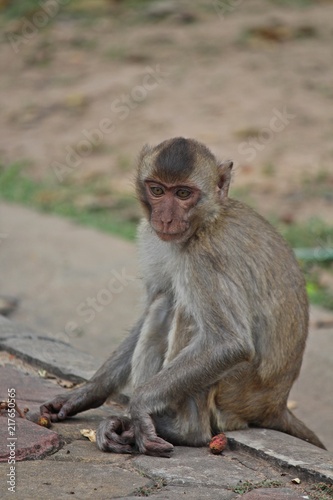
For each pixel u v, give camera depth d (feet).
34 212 71.46
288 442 29.76
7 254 60.03
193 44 104.17
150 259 32.19
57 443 28.76
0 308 50.29
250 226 30.89
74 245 62.44
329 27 106.73
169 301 31.76
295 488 26.71
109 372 32.35
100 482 26.23
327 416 40.09
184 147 30.78
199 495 25.58
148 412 29.25
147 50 103.86
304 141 83.51
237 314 29.55
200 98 91.81
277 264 30.83
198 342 29.71
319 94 92.17
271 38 103.86
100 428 29.35
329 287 57.82
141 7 116.26
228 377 30.40
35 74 101.65
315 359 45.78
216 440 29.48
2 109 94.07
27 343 38.88
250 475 27.48
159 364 31.35
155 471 27.25
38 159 83.35
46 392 33.88
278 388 31.30
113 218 70.49
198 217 30.25
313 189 74.54
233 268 29.94
